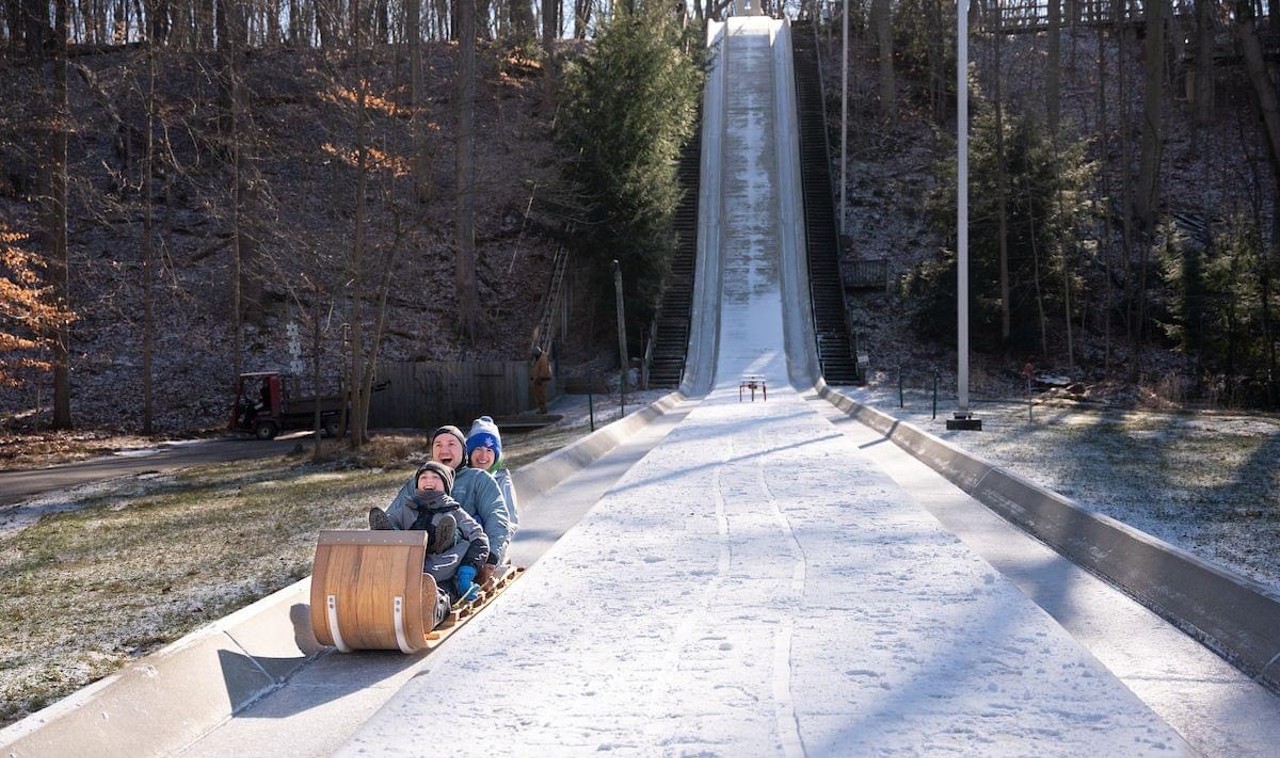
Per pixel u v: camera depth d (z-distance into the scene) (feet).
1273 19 202.39
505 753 19.48
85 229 200.75
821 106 270.67
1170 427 92.94
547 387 164.25
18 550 54.44
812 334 188.55
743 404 137.80
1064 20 284.82
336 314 183.62
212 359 171.12
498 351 182.91
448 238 205.26
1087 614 30.50
